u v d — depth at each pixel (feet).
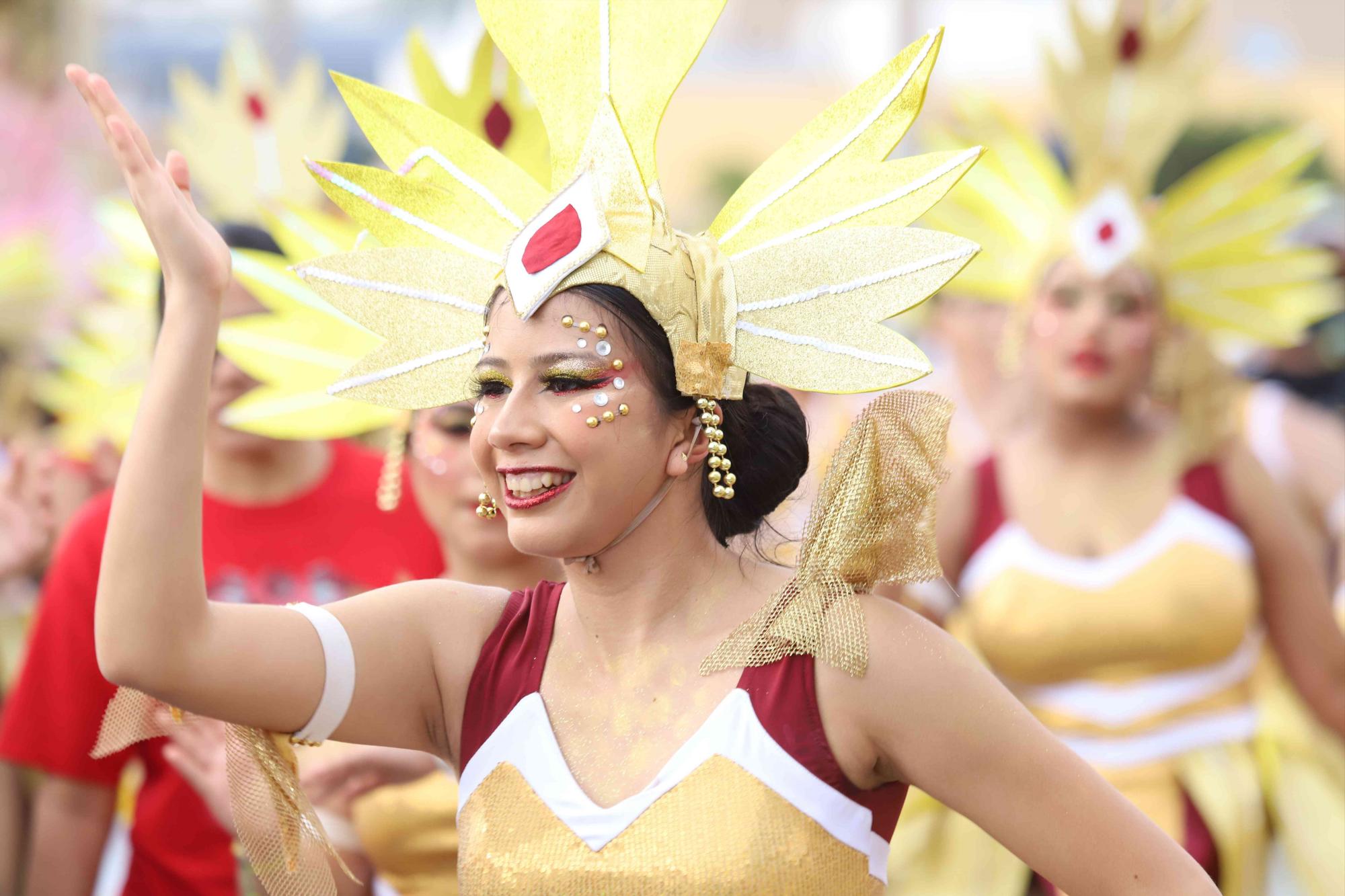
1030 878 44.60
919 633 23.73
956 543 46.80
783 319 25.12
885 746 23.56
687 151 210.59
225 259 23.68
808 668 23.63
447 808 33.91
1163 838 23.67
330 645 24.99
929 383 67.05
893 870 45.37
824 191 25.43
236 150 49.26
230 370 38.45
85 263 66.69
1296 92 178.50
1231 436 46.01
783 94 211.00
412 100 27.37
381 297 27.02
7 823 39.99
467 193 27.07
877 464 24.30
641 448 24.11
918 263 24.59
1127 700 44.55
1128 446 46.39
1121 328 45.75
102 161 78.54
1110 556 45.03
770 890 22.61
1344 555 48.93
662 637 24.68
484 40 32.68
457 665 25.99
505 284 24.56
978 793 23.48
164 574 23.11
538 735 24.54
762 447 25.63
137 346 51.03
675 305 24.22
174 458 23.18
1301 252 49.32
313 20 144.66
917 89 25.03
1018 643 45.24
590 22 26.27
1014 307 48.70
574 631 25.43
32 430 61.41
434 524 36.91
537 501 24.08
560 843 23.43
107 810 38.47
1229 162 48.80
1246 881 43.16
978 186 49.55
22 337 62.85
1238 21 183.73
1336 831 44.29
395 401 26.78
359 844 34.42
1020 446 47.16
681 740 23.65
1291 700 46.52
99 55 85.30
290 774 25.40
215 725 33.14
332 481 40.91
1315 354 64.39
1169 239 48.75
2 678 53.93
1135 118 48.19
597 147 24.81
